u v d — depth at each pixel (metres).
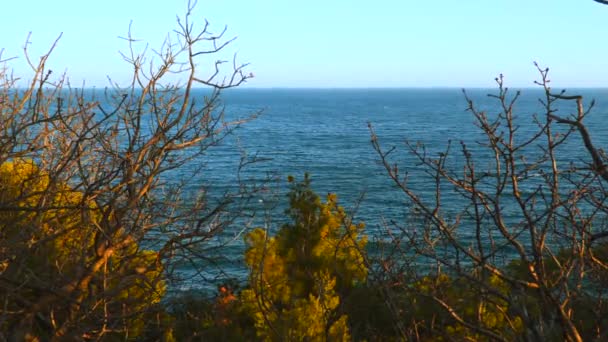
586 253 3.32
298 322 6.34
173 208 6.06
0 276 5.05
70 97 6.03
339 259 9.34
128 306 5.96
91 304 5.21
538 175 3.36
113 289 5.25
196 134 5.70
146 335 6.61
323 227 10.58
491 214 3.19
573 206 3.39
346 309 6.73
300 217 10.81
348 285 8.34
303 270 10.12
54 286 5.24
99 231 5.39
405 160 91.12
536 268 3.09
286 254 10.48
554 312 3.18
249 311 7.46
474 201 3.22
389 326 5.88
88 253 5.61
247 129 165.75
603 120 178.75
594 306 3.46
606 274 3.39
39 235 5.62
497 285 4.45
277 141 131.75
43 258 5.79
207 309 6.93
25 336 4.98
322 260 10.09
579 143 62.31
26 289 5.38
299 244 10.52
